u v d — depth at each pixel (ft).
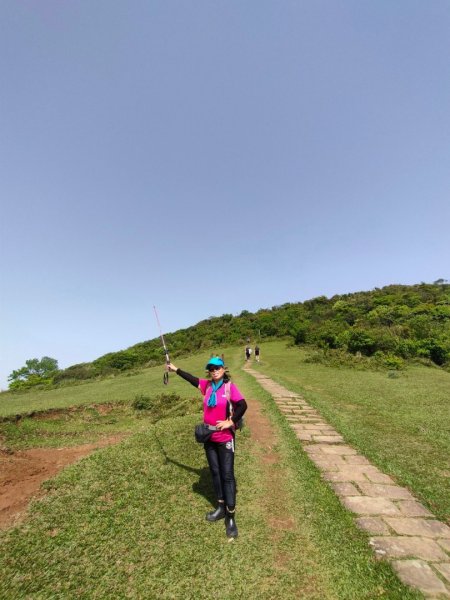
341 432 26.22
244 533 12.59
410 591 9.75
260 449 21.68
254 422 28.48
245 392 43.70
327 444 23.44
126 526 12.76
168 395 49.73
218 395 13.53
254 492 15.80
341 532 12.84
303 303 222.48
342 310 171.83
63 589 9.85
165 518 13.34
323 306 201.16
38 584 10.02
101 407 48.21
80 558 11.09
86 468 17.72
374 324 125.49
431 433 27.81
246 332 169.17
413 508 14.84
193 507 14.24
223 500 13.42
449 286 216.33
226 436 13.39
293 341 128.16
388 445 24.71
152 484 15.98
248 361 92.53
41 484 16.39
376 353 83.41
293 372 68.80
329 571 10.78
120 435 30.68
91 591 9.81
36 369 196.85
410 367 75.31
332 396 44.27
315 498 15.38
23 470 19.94
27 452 25.09
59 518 13.21
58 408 46.29
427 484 17.92
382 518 13.96
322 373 66.95
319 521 13.53
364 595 9.84
